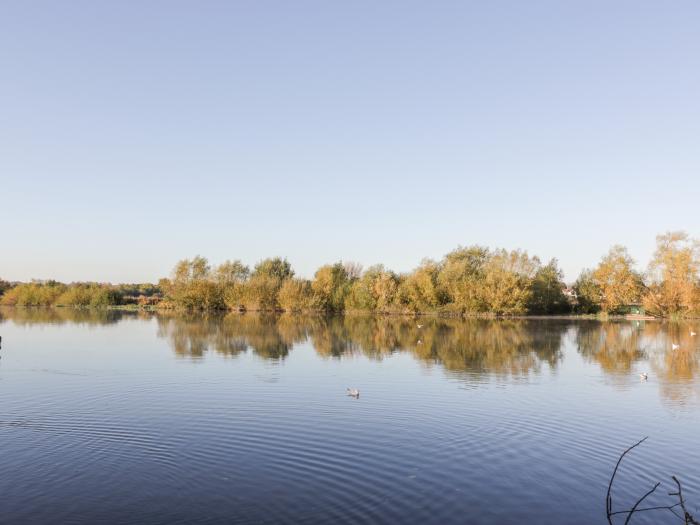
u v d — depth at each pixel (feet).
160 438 65.82
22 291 569.23
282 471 54.65
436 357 143.54
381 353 151.53
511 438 67.15
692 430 71.77
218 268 470.39
